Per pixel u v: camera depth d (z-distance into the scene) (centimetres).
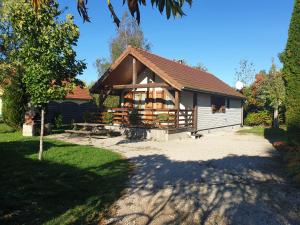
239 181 755
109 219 503
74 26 900
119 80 2038
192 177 791
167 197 622
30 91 895
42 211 514
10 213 497
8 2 1422
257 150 1313
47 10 859
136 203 584
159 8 224
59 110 2586
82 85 1019
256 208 558
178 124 1714
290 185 719
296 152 995
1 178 701
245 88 3138
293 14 1102
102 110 1956
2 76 1788
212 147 1398
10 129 1914
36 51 863
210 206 570
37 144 1227
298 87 1070
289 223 488
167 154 1155
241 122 2944
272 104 2712
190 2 232
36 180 696
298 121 1064
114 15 219
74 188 652
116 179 750
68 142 1398
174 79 1620
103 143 1433
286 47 1130
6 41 1183
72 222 477
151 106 1994
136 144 1430
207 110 2136
